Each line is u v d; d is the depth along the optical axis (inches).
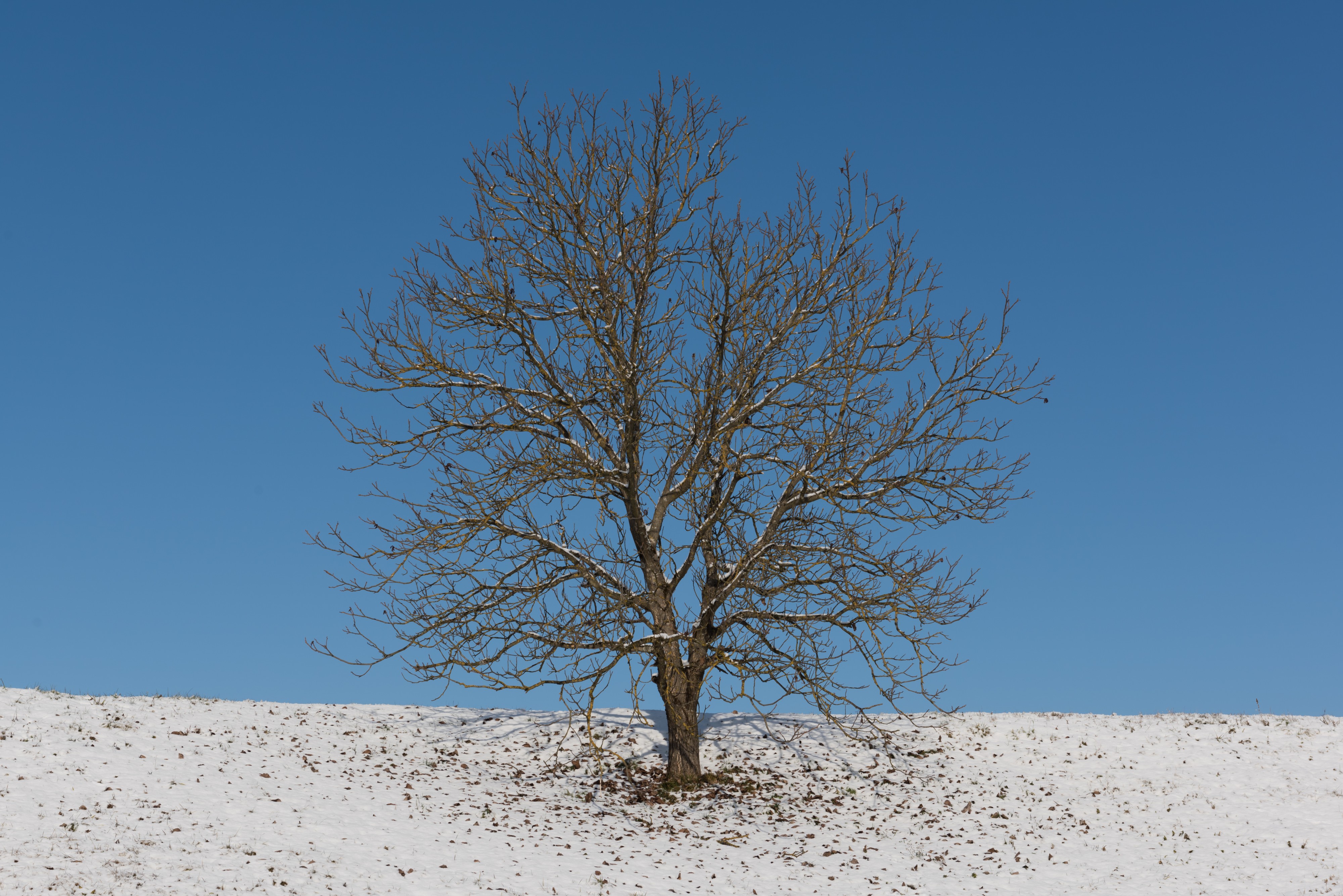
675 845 633.0
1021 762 829.2
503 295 721.6
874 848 647.1
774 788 759.7
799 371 732.0
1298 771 768.9
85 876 439.8
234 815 561.9
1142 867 608.7
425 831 591.2
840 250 729.0
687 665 751.1
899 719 935.0
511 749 823.7
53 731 666.8
